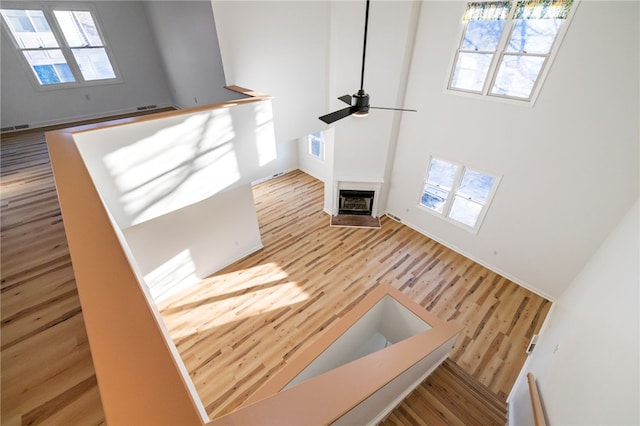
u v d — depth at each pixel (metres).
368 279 4.93
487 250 4.98
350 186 6.09
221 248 5.02
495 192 4.49
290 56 4.18
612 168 3.33
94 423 1.08
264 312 4.39
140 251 4.08
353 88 4.75
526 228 4.34
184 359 3.79
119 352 0.69
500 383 3.45
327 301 4.55
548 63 3.41
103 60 5.90
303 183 8.08
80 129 2.46
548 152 3.76
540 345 3.39
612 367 1.58
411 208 5.95
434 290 4.68
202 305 4.50
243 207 5.02
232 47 3.77
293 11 3.90
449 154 4.84
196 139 3.21
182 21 4.57
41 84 5.39
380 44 4.43
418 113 4.98
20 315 1.51
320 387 1.32
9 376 1.23
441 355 3.11
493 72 3.90
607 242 3.29
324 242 5.79
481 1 3.68
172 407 0.60
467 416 2.48
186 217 4.36
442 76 4.44
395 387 2.14
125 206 2.97
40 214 2.44
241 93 3.84
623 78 2.99
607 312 2.10
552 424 1.97
